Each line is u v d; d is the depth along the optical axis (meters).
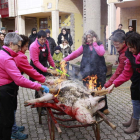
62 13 18.44
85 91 2.67
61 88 2.68
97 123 2.29
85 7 6.82
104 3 20.19
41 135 3.16
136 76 2.82
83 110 2.29
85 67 3.81
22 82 2.37
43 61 3.95
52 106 2.71
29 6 17.98
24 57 2.75
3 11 20.19
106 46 20.17
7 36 2.38
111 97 4.99
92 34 3.62
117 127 3.37
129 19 15.09
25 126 3.46
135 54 2.63
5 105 2.41
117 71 3.16
